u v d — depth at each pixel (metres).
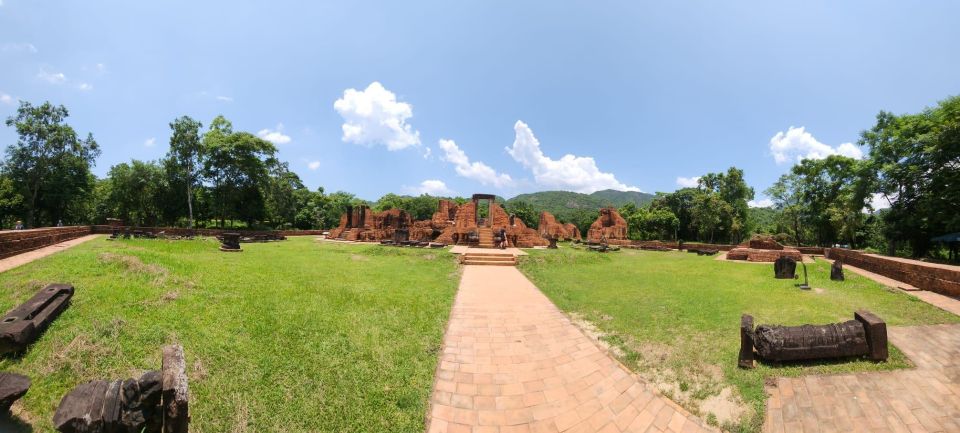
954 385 5.57
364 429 4.39
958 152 18.03
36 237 12.32
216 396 4.54
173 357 3.73
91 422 3.16
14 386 3.38
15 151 30.09
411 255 18.56
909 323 7.99
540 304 9.99
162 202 39.06
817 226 35.34
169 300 6.72
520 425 4.70
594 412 5.00
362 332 6.81
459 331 7.68
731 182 47.44
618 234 36.44
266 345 5.80
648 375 5.92
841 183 33.12
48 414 3.90
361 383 5.25
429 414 4.83
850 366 5.98
